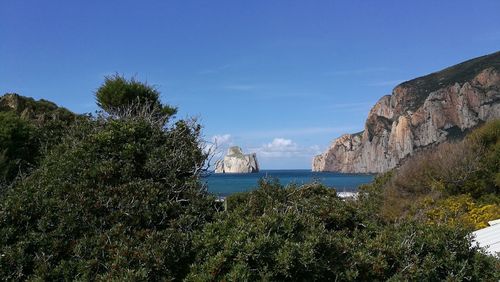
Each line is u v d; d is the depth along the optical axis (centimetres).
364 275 491
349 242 517
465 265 538
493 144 1925
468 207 1631
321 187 712
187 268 489
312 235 483
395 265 512
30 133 959
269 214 522
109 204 562
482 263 559
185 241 505
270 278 436
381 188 1930
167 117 877
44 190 591
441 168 1848
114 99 1269
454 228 584
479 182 1814
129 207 558
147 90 1312
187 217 564
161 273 470
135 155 665
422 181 1841
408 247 526
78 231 531
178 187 639
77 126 827
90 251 498
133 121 742
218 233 505
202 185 678
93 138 672
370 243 529
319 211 596
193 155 721
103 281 444
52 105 1827
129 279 432
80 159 645
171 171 655
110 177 611
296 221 507
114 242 499
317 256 482
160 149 683
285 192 671
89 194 571
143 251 477
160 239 504
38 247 512
